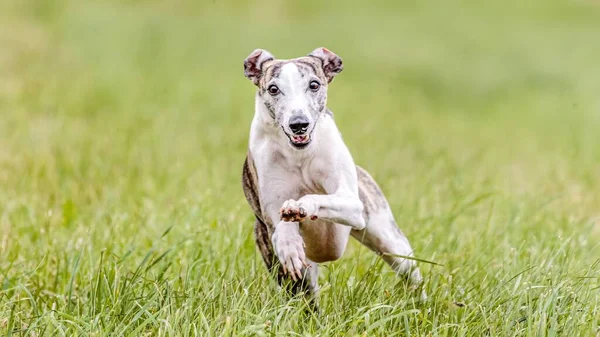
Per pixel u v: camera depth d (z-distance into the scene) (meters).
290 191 7.75
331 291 7.65
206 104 21.08
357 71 28.64
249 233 9.32
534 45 33.25
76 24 31.06
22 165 13.30
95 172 13.03
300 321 7.14
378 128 19.86
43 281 8.35
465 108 25.36
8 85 21.58
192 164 13.71
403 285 7.74
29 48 27.12
